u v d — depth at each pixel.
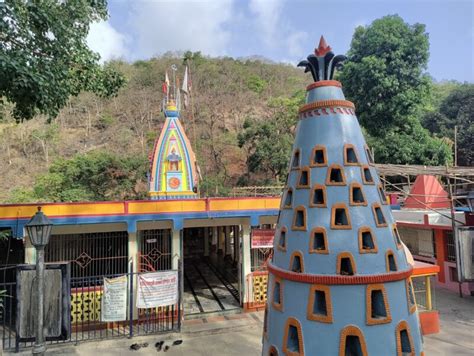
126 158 33.56
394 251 5.40
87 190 31.03
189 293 16.78
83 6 8.61
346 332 4.83
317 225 5.36
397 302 5.13
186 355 10.92
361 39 34.88
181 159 20.16
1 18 6.46
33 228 6.19
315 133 5.83
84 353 11.04
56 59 7.87
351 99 35.19
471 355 10.75
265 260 15.23
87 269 13.98
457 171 16.45
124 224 13.71
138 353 11.06
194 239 30.94
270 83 62.91
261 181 38.62
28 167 41.66
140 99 52.75
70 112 52.47
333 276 5.00
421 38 32.12
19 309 7.00
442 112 42.16
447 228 17.91
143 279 12.16
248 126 37.25
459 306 15.59
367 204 5.45
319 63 6.20
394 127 33.97
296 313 5.18
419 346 5.25
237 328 12.99
